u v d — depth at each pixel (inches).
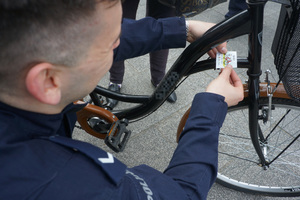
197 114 29.3
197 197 23.7
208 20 115.8
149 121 80.9
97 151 18.1
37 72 14.3
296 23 27.1
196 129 28.1
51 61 14.8
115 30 16.8
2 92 16.2
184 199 22.3
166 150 74.8
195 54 36.9
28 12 12.9
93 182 16.7
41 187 15.1
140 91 89.6
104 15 15.2
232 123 77.4
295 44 29.4
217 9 121.6
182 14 39.8
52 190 15.3
